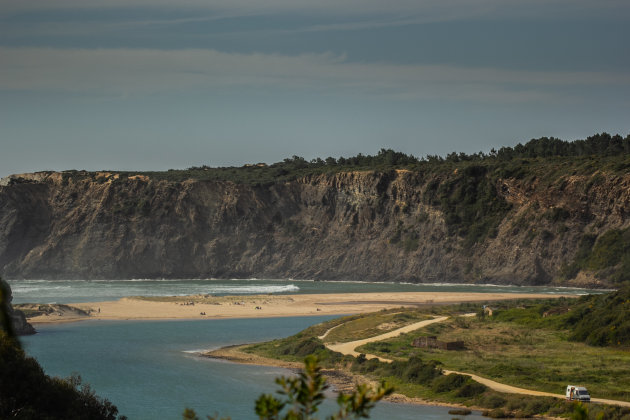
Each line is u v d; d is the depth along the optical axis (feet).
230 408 240.53
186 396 258.37
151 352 360.28
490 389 252.01
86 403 183.62
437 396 256.73
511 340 344.90
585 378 260.42
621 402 227.40
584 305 389.19
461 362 296.92
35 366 172.35
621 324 329.52
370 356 322.14
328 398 254.68
